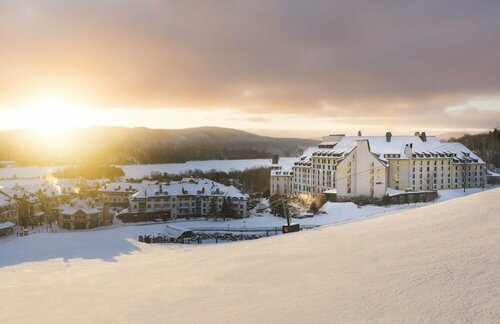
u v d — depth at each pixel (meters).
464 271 18.38
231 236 102.00
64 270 43.25
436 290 16.52
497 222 28.42
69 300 24.73
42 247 82.94
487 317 13.22
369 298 16.84
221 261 33.41
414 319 13.96
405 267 20.75
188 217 144.75
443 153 151.38
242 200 136.50
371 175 133.50
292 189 178.50
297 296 18.83
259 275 25.00
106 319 19.36
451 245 23.84
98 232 111.31
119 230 114.56
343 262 24.75
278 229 108.62
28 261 62.81
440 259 21.09
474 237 24.94
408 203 129.88
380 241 29.47
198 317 17.73
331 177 151.12
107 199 174.00
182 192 146.50
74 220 122.81
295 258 28.91
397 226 35.00
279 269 25.86
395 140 158.00
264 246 39.38
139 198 140.50
